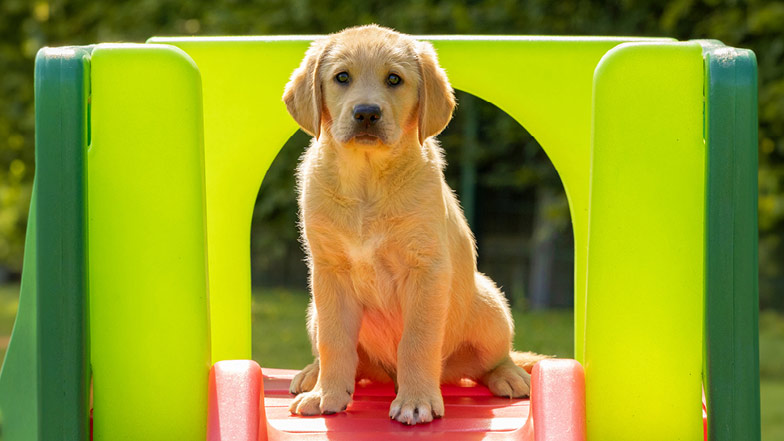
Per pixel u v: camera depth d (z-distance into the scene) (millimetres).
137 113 2895
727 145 2826
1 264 14586
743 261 2834
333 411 3389
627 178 2889
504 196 11195
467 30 9633
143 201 2912
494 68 4039
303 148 10391
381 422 3268
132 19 10750
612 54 2904
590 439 2951
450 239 3738
